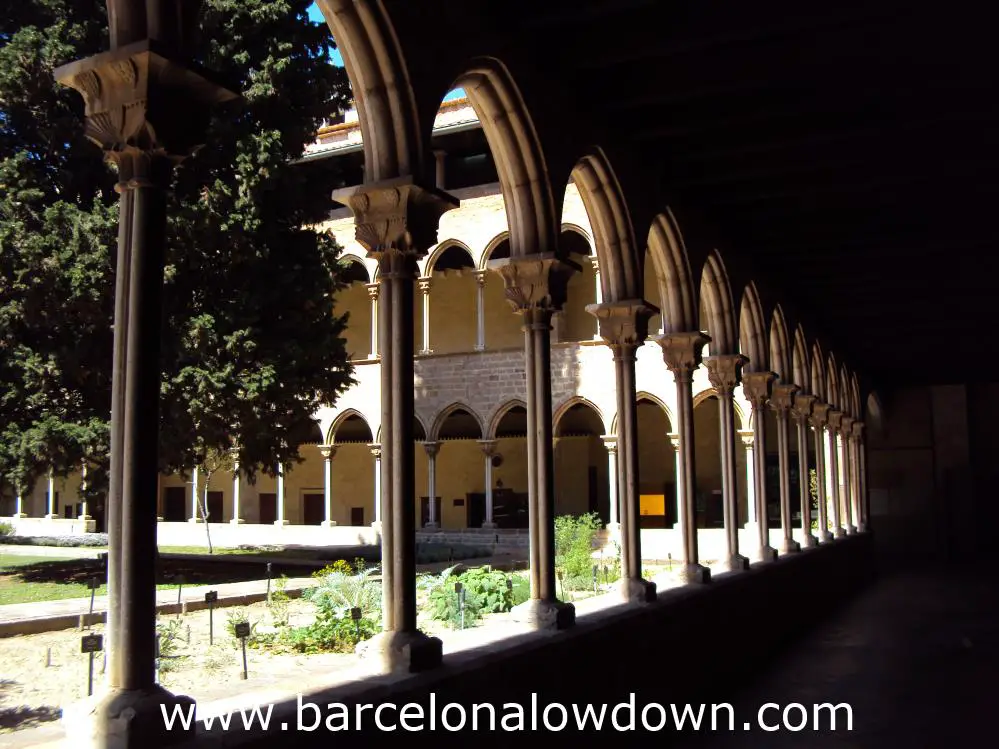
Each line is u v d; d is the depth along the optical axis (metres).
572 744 6.70
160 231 4.39
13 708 8.47
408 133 5.96
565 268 7.75
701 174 10.44
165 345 16.97
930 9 7.08
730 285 12.63
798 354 17.52
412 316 5.98
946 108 8.70
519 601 13.34
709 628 9.98
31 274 16.42
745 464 30.27
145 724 3.90
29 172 17.27
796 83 8.27
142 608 4.11
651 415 32.25
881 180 10.38
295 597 15.71
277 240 18.45
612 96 8.47
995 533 30.03
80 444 17.23
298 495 35.94
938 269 14.63
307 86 18.94
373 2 5.68
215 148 17.41
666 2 7.35
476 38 6.66
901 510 30.44
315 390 19.77
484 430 29.23
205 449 18.53
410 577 5.71
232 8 17.81
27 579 19.02
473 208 29.00
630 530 8.97
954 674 11.06
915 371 27.73
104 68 4.32
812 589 16.11
